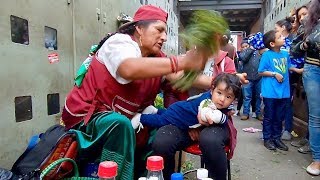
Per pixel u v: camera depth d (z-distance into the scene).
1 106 2.05
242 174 2.88
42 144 1.71
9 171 1.61
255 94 5.89
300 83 4.25
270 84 3.60
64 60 2.97
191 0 16.02
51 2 2.71
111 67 1.59
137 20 1.73
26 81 2.33
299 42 2.96
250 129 4.85
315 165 2.85
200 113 1.79
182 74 1.69
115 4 4.52
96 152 1.73
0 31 2.03
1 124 2.06
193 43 1.34
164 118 1.87
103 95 1.69
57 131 1.80
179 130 1.87
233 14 18.72
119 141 1.58
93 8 3.68
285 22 3.76
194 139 1.95
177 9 15.55
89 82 1.73
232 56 2.80
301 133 4.14
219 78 1.84
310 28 2.67
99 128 1.61
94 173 1.71
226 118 1.81
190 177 2.65
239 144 3.96
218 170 1.74
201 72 1.66
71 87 3.12
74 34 3.17
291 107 4.07
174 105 1.92
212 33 1.32
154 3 7.73
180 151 2.20
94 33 3.74
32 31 2.40
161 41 1.74
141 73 1.44
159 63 1.42
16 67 2.21
